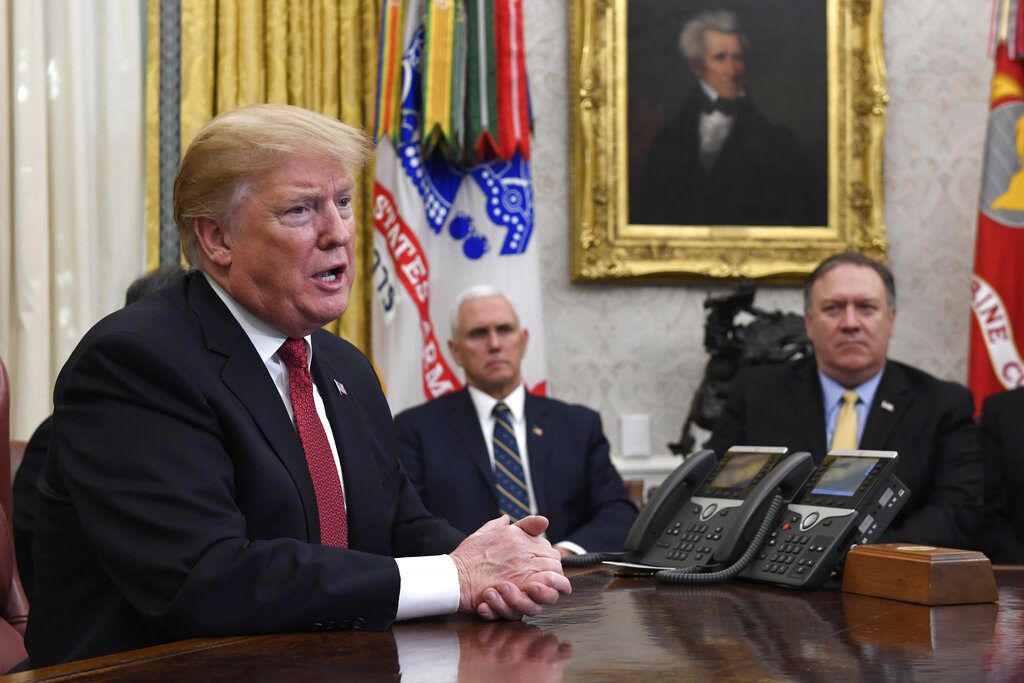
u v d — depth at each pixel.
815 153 5.07
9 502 2.33
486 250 4.59
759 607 1.67
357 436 1.90
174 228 4.48
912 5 5.18
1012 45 4.81
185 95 4.49
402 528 2.01
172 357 1.67
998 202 4.81
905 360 5.13
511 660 1.29
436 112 4.45
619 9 4.96
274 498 1.68
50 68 4.37
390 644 1.41
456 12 4.51
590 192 4.91
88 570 1.66
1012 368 4.75
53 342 4.34
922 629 1.47
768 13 5.07
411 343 4.41
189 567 1.51
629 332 4.99
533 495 3.76
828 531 1.88
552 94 4.98
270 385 1.77
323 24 4.62
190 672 1.23
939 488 3.33
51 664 1.66
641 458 4.91
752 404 3.70
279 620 1.49
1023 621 1.53
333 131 1.80
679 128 5.01
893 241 5.15
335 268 1.80
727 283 5.02
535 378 4.56
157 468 1.58
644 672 1.21
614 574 2.09
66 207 4.36
